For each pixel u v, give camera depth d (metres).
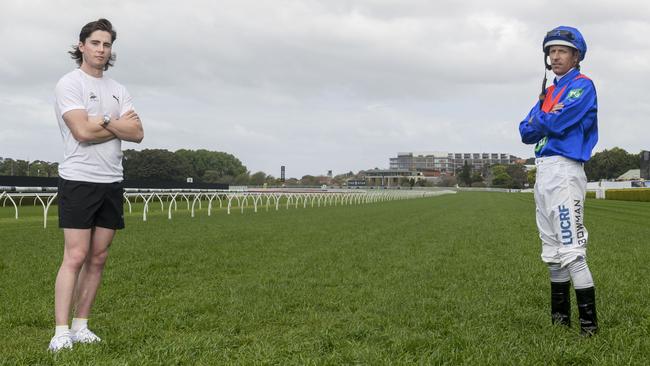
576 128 4.18
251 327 4.74
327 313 5.29
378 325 4.75
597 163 134.00
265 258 9.56
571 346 3.81
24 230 14.52
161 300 5.89
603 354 3.67
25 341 4.27
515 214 25.81
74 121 3.79
